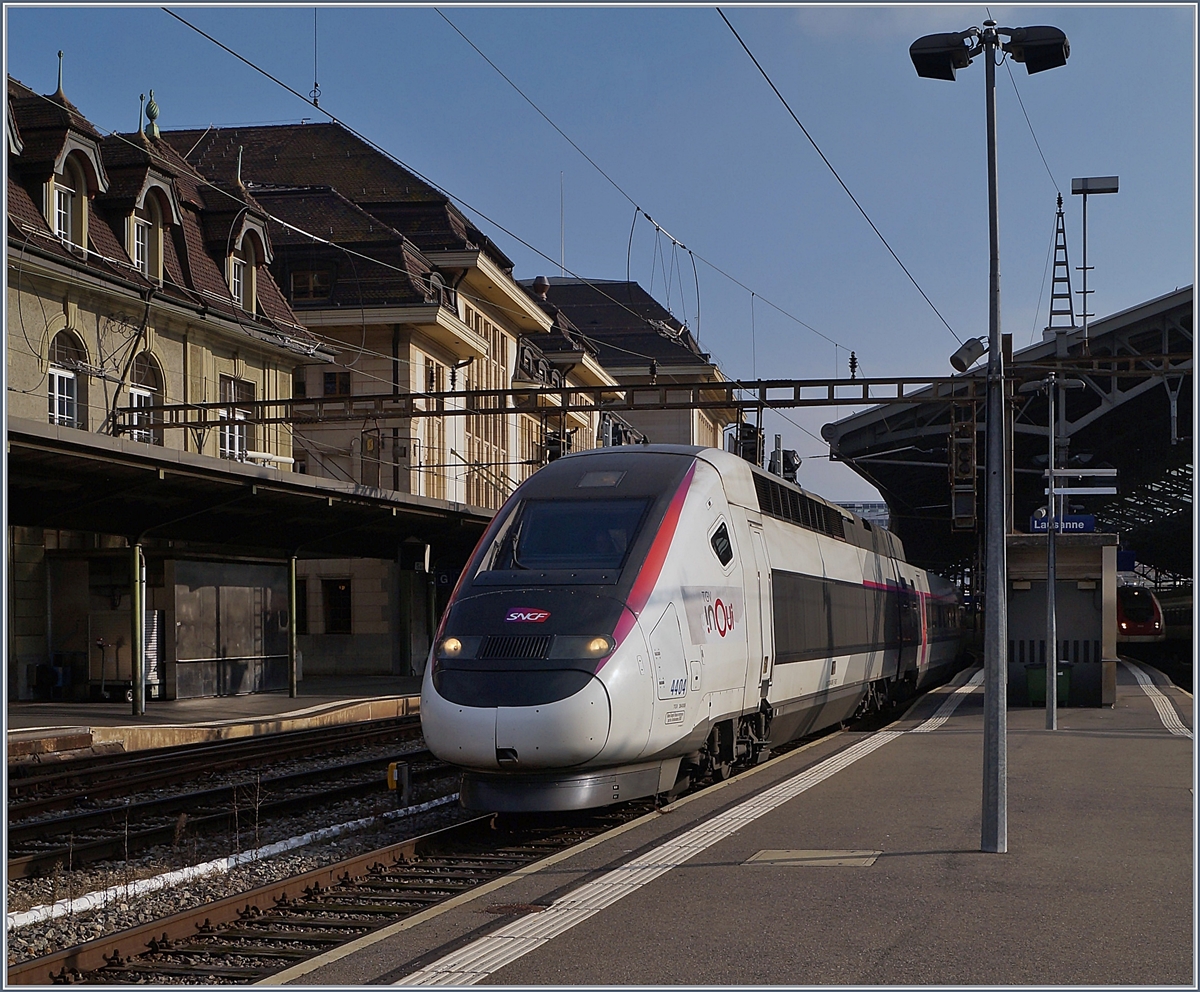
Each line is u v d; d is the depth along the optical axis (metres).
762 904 8.38
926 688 37.81
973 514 23.42
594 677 11.29
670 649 12.14
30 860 10.86
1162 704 26.61
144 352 29.88
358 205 45.31
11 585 26.75
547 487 13.59
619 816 13.41
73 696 27.42
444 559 33.38
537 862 9.83
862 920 7.97
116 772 16.62
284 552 30.66
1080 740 19.02
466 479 45.25
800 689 17.17
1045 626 26.05
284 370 36.12
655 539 12.76
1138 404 43.22
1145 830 11.17
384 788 16.16
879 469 49.69
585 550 12.64
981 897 8.58
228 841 12.64
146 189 30.33
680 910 8.23
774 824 11.45
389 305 39.72
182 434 31.06
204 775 17.05
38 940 8.58
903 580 28.70
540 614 11.84
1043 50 10.90
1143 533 77.69
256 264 35.81
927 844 10.48
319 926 8.77
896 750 17.69
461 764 11.34
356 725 23.61
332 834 12.59
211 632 28.48
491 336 48.53
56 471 19.31
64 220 28.25
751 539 15.09
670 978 6.78
